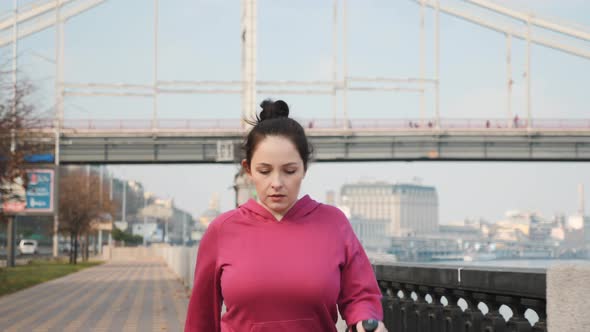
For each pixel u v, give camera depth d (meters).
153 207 87.31
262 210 2.40
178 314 13.27
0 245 60.09
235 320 2.38
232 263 2.38
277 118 2.37
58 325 11.58
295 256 2.35
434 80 59.22
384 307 4.88
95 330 10.88
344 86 57.62
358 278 2.42
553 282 2.48
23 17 52.62
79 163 48.56
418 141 49.56
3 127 19.77
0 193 21.19
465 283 3.46
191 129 48.09
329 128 49.47
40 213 30.94
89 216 46.62
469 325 3.56
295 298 2.32
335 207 2.50
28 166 25.19
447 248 155.38
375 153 49.59
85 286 22.47
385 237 160.12
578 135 49.84
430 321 4.06
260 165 2.31
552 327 2.47
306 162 2.38
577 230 167.25
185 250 22.25
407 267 4.27
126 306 15.03
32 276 27.12
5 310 14.27
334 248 2.39
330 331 2.38
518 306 3.17
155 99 54.94
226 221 2.44
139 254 65.75
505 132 49.78
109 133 47.78
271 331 2.33
